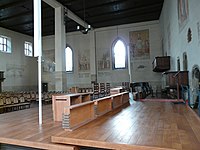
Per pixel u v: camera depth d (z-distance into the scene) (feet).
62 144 11.51
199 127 13.73
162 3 54.49
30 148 13.41
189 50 30.04
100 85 63.62
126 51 70.59
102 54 73.36
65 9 52.49
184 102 28.68
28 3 50.03
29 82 76.84
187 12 30.25
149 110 22.04
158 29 66.90
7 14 56.95
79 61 76.59
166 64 49.55
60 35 50.44
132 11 58.90
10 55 69.46
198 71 25.68
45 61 80.79
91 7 54.34
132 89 51.39
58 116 17.26
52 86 79.00
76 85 76.59
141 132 12.53
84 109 15.85
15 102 34.12
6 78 67.00
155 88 66.08
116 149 10.37
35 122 16.87
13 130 14.29
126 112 20.83
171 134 11.95
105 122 15.72
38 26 17.61
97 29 73.92
